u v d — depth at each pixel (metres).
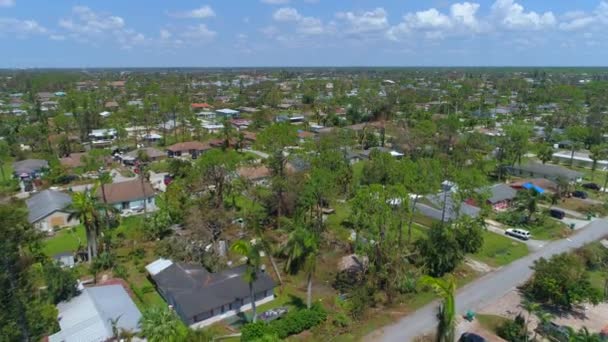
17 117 145.00
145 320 33.88
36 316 35.16
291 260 51.50
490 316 43.38
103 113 171.62
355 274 50.97
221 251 54.47
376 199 49.72
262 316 42.19
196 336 34.22
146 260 54.91
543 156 103.44
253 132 141.75
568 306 44.88
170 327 33.12
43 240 60.09
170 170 93.25
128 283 49.03
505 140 100.25
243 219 64.56
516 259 57.19
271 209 68.12
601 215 74.38
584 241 63.12
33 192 83.19
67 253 55.38
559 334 38.81
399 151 116.81
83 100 160.75
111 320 37.44
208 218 57.03
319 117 164.25
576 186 86.25
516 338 39.03
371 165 81.00
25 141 120.06
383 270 47.19
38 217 64.69
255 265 41.22
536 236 65.19
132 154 110.75
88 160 100.75
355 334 40.34
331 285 49.97
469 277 51.91
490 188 75.94
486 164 96.62
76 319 38.94
